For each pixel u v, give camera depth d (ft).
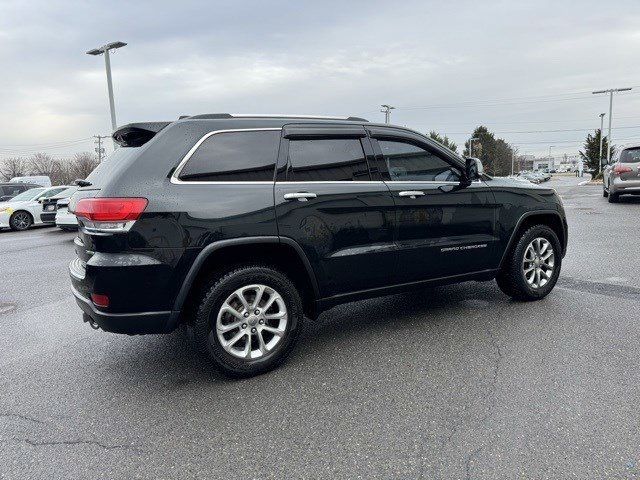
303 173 11.59
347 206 11.94
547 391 9.73
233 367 10.73
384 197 12.53
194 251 10.12
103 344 13.70
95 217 9.72
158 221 9.84
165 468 7.80
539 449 7.87
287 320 11.34
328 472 7.55
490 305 15.67
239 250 10.94
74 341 14.05
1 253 33.88
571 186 107.96
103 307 9.84
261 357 11.10
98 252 9.86
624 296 16.05
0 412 9.82
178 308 10.14
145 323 10.06
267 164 11.19
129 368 11.90
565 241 16.81
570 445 7.93
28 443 8.63
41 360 12.64
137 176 9.99
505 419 8.79
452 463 7.62
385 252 12.56
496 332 13.15
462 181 14.20
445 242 13.69
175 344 13.47
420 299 16.74
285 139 11.55
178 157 10.36
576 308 14.94
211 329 10.51
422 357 11.73
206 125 10.87
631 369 10.56
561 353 11.55
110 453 8.26
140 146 10.73
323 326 14.38
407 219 12.96
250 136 11.19
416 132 13.74
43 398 10.41
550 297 16.29
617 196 49.37
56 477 7.63
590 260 21.86
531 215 15.53
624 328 13.06
